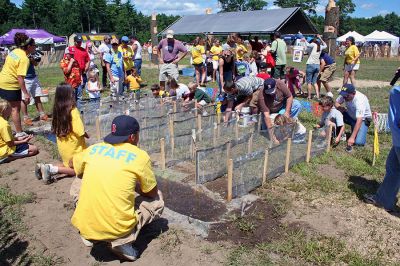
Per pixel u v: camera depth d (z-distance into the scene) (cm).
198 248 402
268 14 2080
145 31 9969
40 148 725
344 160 648
